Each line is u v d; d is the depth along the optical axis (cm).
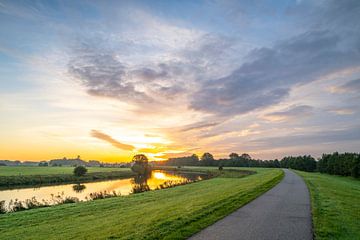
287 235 888
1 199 3378
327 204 1505
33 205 2580
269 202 1584
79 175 6906
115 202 2291
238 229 959
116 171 9500
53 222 1536
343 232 931
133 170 9681
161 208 1533
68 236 1073
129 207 1884
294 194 1969
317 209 1341
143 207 1764
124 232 980
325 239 845
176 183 4844
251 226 1001
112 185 5384
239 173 7850
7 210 2420
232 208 1356
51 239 1063
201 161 18188
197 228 966
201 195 2136
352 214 1241
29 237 1162
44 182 5734
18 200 3250
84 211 1886
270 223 1048
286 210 1327
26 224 1535
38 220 1633
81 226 1288
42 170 8562
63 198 3300
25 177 5672
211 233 907
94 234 1025
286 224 1032
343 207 1421
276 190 2239
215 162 17162
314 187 2520
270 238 855
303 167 11006
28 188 4728
